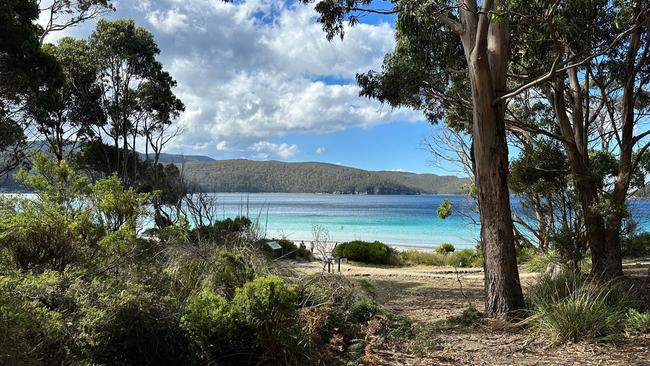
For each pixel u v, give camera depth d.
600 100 12.98
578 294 6.54
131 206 6.17
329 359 4.79
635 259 16.36
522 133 13.64
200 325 4.11
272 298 4.44
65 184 6.28
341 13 9.30
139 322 3.79
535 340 5.96
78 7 19.11
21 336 2.94
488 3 7.25
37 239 4.91
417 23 7.25
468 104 12.08
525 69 11.43
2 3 13.40
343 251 22.56
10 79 14.50
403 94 11.33
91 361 3.38
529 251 17.25
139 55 27.45
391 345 5.55
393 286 13.10
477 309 8.73
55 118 24.27
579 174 10.84
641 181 12.51
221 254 5.89
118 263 4.78
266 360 4.30
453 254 23.83
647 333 5.90
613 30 9.27
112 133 27.91
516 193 13.63
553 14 7.15
